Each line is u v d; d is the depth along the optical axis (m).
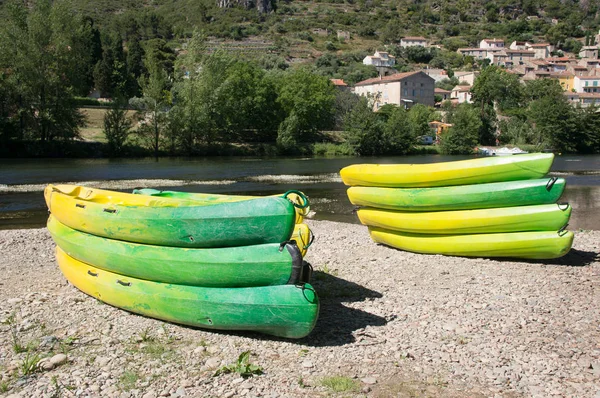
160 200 7.54
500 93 94.12
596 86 121.06
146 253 6.27
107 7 165.12
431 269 9.05
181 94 52.19
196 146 53.19
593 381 4.92
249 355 5.40
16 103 45.09
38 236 12.87
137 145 49.81
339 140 66.19
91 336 5.96
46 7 45.09
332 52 144.75
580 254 10.30
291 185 28.70
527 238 9.08
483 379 4.97
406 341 5.85
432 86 105.38
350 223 16.53
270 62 114.25
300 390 4.73
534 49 157.00
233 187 27.67
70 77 45.81
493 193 9.16
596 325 6.37
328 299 7.41
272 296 5.55
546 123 74.06
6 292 7.72
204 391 4.70
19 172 32.44
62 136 45.59
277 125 61.81
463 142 66.25
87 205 7.10
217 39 146.25
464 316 6.64
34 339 5.89
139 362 5.29
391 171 10.09
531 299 7.34
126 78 75.19
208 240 5.86
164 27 146.00
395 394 4.68
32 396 4.61
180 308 6.03
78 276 7.33
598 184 30.00
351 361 5.34
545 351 5.59
